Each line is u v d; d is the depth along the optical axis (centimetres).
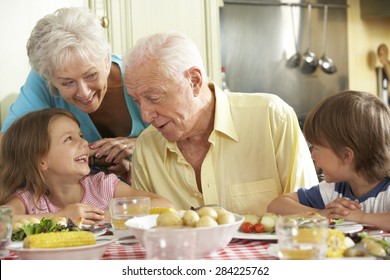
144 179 216
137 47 183
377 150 172
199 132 200
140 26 366
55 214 187
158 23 372
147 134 215
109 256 136
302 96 466
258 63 446
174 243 107
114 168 238
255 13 442
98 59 206
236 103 207
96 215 188
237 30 436
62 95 214
